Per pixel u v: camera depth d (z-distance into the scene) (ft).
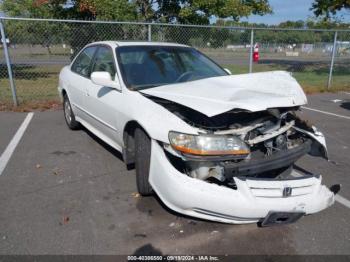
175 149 8.66
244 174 8.55
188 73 13.32
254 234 9.50
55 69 50.62
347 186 12.69
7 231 9.31
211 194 8.29
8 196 11.28
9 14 61.31
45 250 8.57
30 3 44.29
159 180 9.13
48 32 35.70
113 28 34.76
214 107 8.59
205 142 8.34
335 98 31.96
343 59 57.62
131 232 9.43
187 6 41.86
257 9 49.90
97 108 13.98
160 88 11.01
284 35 53.67
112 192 11.73
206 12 42.86
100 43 15.62
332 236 9.47
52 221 9.86
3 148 16.02
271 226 9.68
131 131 11.66
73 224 9.73
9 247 8.64
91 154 15.33
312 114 24.68
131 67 12.84
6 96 29.04
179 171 8.83
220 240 9.19
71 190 11.81
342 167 14.55
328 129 20.57
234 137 8.52
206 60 14.94
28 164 14.07
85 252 8.55
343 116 24.12
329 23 58.85
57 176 12.94
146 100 10.61
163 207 10.76
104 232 9.40
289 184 8.72
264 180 8.59
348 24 65.77
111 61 13.60
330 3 48.83
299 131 10.26
